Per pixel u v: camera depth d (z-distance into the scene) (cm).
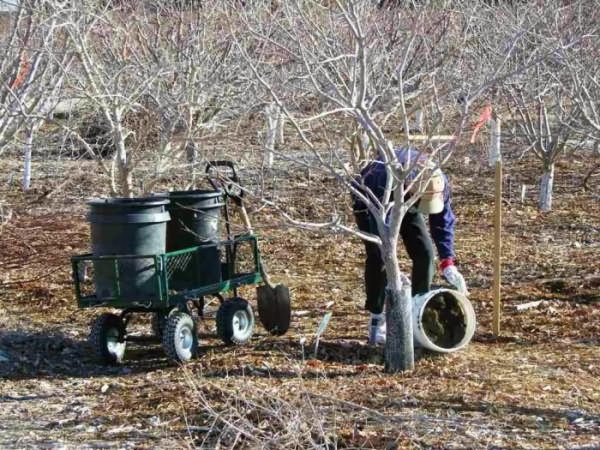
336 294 1066
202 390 709
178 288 820
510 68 978
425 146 684
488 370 745
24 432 656
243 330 855
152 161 1208
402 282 773
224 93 1066
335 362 791
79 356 855
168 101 1033
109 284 793
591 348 806
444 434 605
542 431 610
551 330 866
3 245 1366
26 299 1078
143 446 619
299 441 582
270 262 1238
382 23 821
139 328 941
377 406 659
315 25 760
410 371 744
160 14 1237
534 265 1186
